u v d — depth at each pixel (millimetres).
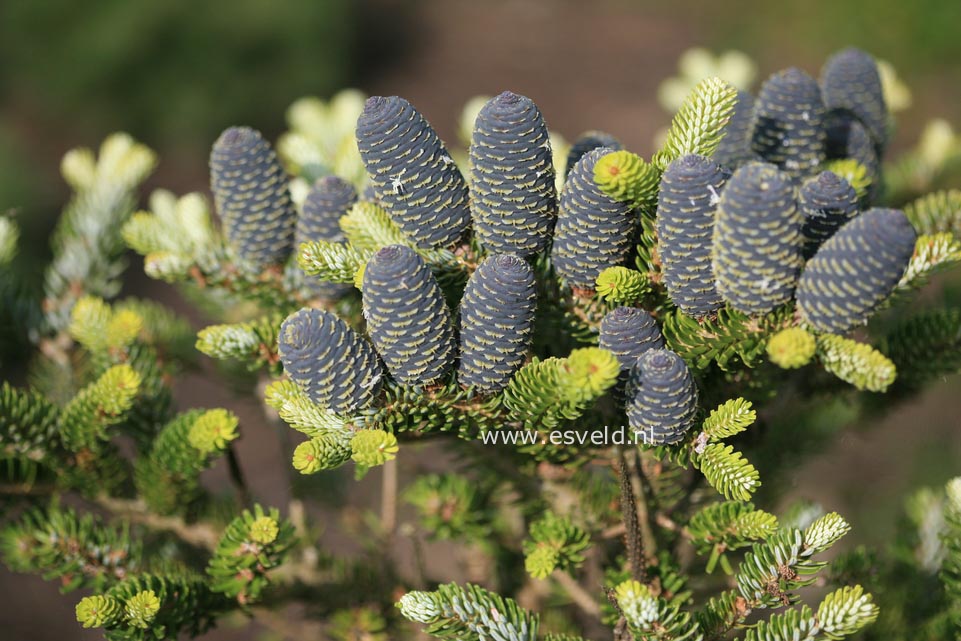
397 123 842
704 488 914
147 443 952
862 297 813
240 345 891
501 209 845
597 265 854
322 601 978
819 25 3676
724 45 3799
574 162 891
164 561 950
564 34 4055
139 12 3371
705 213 824
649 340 834
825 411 950
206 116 3422
